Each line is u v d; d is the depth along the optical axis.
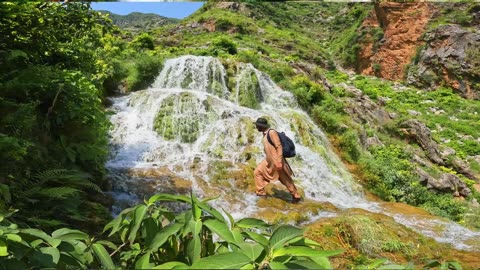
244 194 8.19
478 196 13.66
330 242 6.14
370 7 45.12
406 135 16.75
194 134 10.91
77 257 1.90
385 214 8.30
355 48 38.81
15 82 4.92
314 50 38.91
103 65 12.65
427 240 6.63
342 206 8.55
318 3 63.72
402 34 35.31
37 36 5.35
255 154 9.97
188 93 12.07
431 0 34.62
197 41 33.72
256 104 14.59
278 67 18.06
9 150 3.94
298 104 15.37
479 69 29.12
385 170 12.23
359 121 16.06
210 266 1.39
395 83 32.56
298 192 8.72
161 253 1.82
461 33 30.95
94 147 5.71
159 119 11.16
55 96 5.41
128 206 6.64
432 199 11.79
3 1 4.54
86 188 6.37
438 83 30.88
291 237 1.59
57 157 5.15
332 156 12.33
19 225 3.19
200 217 1.73
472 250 6.55
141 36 24.52
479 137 21.28
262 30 40.47
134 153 9.44
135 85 13.75
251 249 1.53
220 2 48.66
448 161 15.92
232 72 15.33
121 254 1.94
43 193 3.93
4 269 1.81
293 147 8.24
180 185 7.91
